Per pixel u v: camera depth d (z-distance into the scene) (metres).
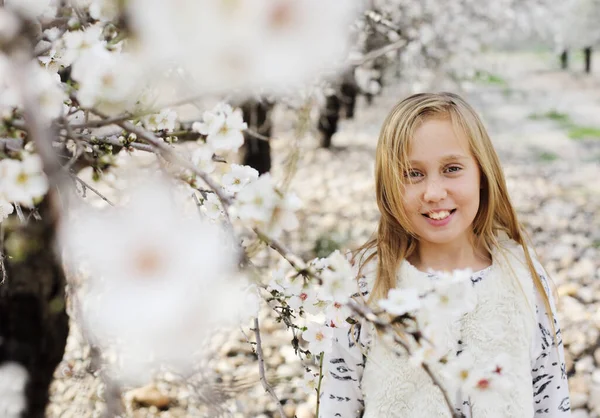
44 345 2.17
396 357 1.35
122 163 1.41
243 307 1.04
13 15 0.52
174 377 2.73
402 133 1.44
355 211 5.84
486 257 1.54
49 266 2.01
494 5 5.29
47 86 0.73
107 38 0.99
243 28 0.46
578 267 4.46
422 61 5.64
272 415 2.75
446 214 1.43
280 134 8.59
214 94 0.56
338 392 1.47
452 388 1.32
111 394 1.05
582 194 6.30
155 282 0.52
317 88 2.62
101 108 0.73
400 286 1.48
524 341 1.39
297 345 1.33
